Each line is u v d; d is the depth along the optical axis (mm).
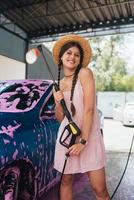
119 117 15977
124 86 32969
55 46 2246
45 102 3172
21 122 2734
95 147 2109
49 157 2957
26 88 3266
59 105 2236
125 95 20047
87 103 2068
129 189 3932
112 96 20156
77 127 2027
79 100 2115
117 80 33125
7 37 11688
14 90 3234
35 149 2676
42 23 12039
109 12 10820
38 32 12867
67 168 2123
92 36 12352
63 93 2182
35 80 3490
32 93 3176
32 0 10062
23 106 2953
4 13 11055
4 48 11477
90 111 2062
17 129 2619
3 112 2791
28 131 2727
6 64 11477
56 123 3242
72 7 10492
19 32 12570
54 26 12344
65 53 2164
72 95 2123
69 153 2035
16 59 12352
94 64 33250
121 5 10133
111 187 3990
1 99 3070
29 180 2641
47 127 3018
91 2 9953
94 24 11852
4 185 2305
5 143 2371
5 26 11523
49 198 3379
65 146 2076
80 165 2111
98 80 33312
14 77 12086
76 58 2156
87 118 2053
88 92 2074
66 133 2141
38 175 2760
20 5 10352
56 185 3518
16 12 10977
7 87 3316
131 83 33000
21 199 2598
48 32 12734
